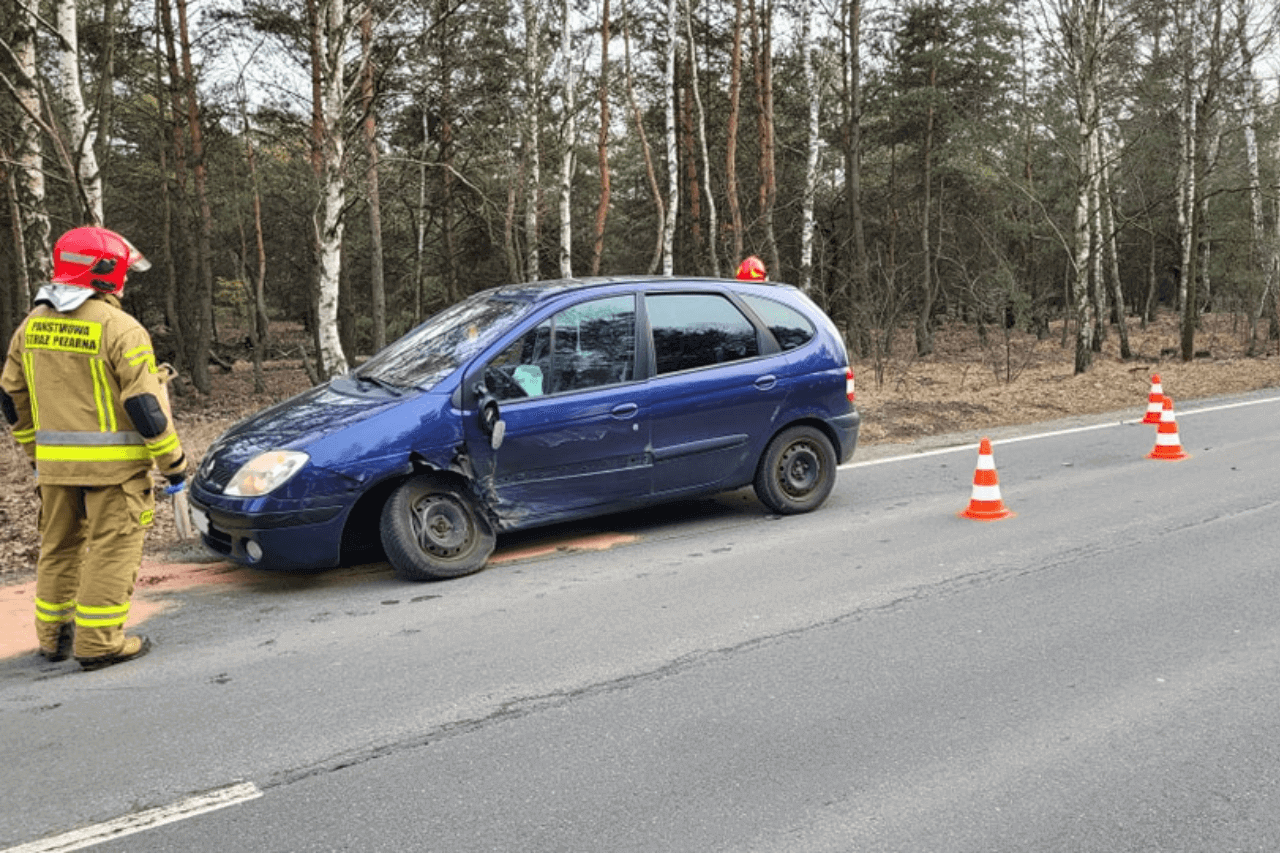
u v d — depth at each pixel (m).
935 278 35.66
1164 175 32.72
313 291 32.97
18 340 4.25
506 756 3.33
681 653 4.28
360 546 5.87
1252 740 3.37
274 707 3.77
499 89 23.77
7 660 4.41
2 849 2.81
